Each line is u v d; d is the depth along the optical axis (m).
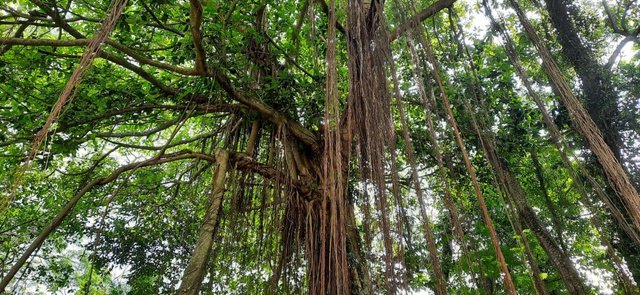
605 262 5.87
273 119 6.01
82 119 5.95
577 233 7.32
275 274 5.05
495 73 6.68
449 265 5.03
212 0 5.19
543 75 6.44
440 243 5.12
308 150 6.02
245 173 5.65
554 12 6.72
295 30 6.13
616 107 5.97
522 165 7.71
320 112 6.17
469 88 5.54
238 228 5.51
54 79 6.99
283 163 5.69
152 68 7.22
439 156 3.07
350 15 3.69
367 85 3.33
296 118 6.29
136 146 7.02
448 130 6.10
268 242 5.45
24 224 8.05
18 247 8.98
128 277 8.88
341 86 6.43
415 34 3.65
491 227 2.30
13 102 6.30
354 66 3.46
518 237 4.40
